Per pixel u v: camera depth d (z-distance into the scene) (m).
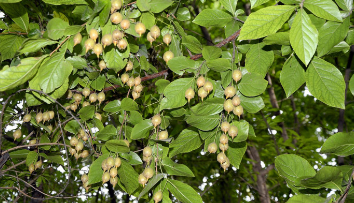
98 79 3.36
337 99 2.45
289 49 2.52
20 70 2.28
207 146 2.85
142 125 2.85
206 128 2.69
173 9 2.94
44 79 2.45
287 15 1.97
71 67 2.47
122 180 2.91
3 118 3.58
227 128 2.48
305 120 10.49
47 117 3.40
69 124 3.41
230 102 2.45
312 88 2.50
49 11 4.79
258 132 7.88
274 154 7.61
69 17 4.74
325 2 1.93
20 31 3.02
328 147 2.36
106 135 3.02
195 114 2.61
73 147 3.58
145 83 5.12
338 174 2.13
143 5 2.34
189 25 9.11
